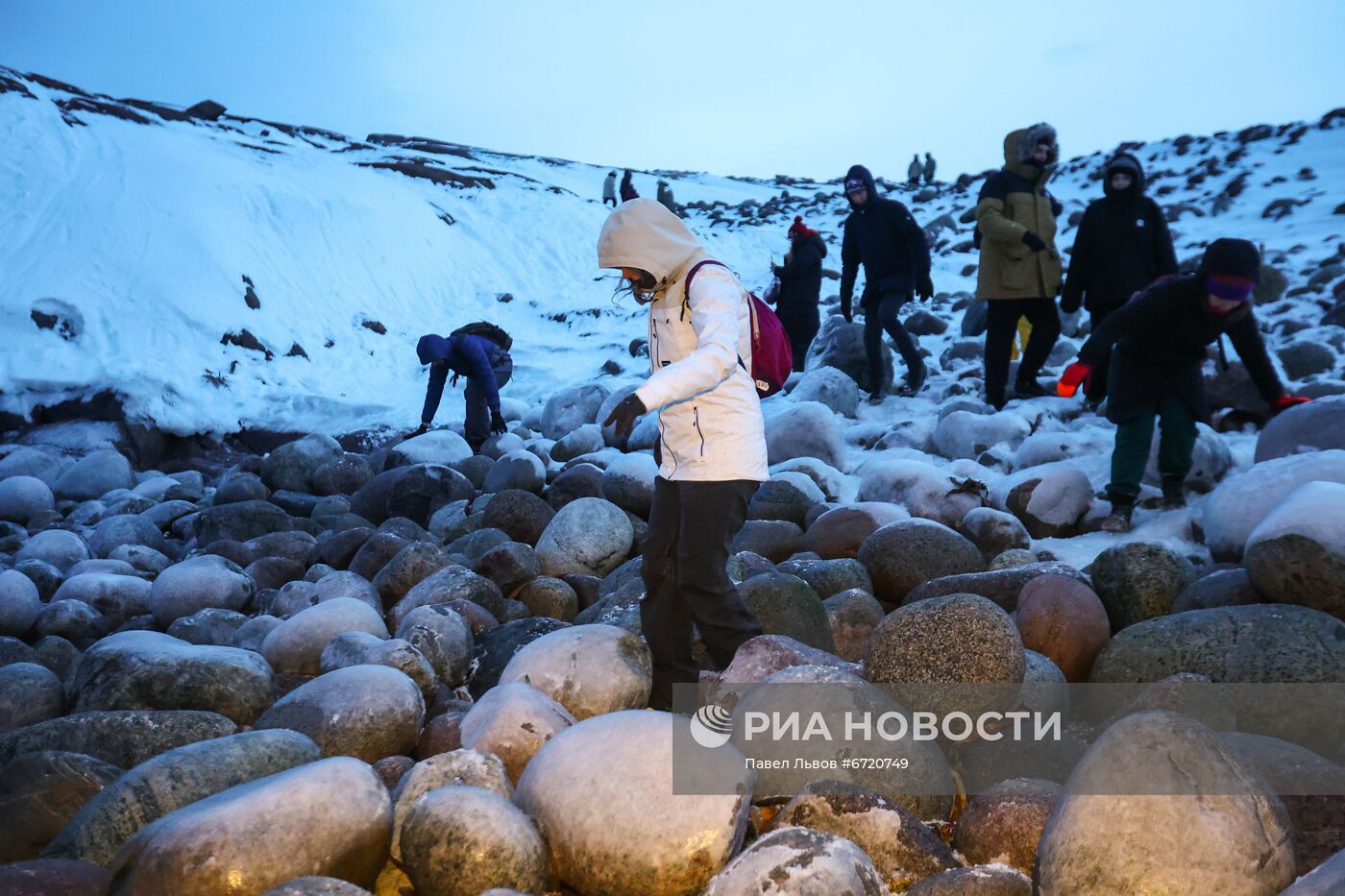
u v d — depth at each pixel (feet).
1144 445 16.12
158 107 75.56
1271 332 30.32
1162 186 71.26
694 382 9.52
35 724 11.37
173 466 37.70
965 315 40.93
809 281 33.22
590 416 32.12
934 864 8.02
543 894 7.92
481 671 13.28
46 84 69.05
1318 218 54.80
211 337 45.44
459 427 35.78
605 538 17.28
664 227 10.34
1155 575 12.65
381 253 59.98
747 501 10.66
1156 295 15.40
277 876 7.36
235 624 15.84
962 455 23.12
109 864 8.34
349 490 27.58
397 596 16.39
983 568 14.75
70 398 39.14
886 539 14.85
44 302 44.04
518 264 64.80
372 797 8.05
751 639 10.87
